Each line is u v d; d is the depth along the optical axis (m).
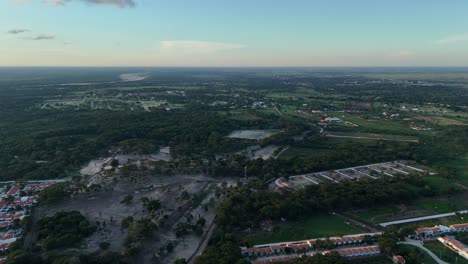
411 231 143.75
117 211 163.88
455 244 134.75
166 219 154.62
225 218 150.62
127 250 127.00
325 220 159.88
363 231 149.75
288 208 160.38
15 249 130.38
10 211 164.62
